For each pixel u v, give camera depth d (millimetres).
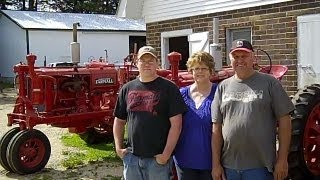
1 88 23016
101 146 8430
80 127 7449
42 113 6754
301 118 4793
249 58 3498
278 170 3467
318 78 8555
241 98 3492
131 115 3674
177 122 3594
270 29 9359
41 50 26328
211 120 3736
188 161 3805
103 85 7352
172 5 11695
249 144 3457
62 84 6918
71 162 7070
